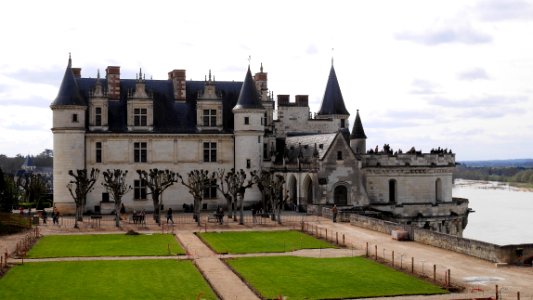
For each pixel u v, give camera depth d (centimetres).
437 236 5691
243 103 9588
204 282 4194
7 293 3844
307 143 9375
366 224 7094
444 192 9538
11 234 6675
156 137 9425
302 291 3909
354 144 10575
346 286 4041
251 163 9562
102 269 4644
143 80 9425
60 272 4522
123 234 6738
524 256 4819
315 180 8612
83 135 9094
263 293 3850
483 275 4409
